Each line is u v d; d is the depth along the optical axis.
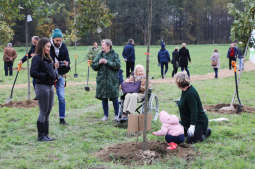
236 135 6.58
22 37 76.94
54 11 10.73
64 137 6.64
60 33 7.64
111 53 8.09
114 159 5.17
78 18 14.30
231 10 9.96
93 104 10.58
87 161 5.12
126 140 6.44
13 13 10.34
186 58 18.06
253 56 30.12
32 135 6.77
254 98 11.59
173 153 5.43
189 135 5.85
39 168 4.88
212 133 6.64
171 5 99.12
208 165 4.94
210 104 10.44
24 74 20.62
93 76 20.14
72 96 11.95
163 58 19.03
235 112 9.04
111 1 94.25
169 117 5.66
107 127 7.48
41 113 6.38
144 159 5.12
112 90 8.07
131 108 7.69
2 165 5.01
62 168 4.88
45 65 6.25
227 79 18.09
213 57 18.80
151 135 6.63
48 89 6.36
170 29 98.50
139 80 8.07
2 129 7.13
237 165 4.90
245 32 9.71
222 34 104.94
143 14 93.62
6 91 12.91
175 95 12.11
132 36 97.81
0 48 17.69
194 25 104.25
